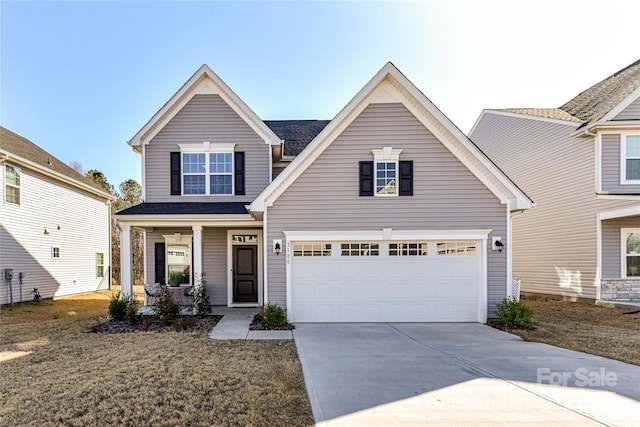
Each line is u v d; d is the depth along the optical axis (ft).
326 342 23.73
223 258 40.01
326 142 31.27
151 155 38.60
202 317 32.37
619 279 40.22
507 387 15.66
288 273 30.50
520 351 21.54
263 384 15.84
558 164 46.11
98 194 65.26
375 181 31.22
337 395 14.69
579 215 42.93
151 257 40.34
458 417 12.75
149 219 32.81
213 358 19.83
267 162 39.14
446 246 31.09
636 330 27.61
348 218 31.07
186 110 39.04
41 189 50.31
